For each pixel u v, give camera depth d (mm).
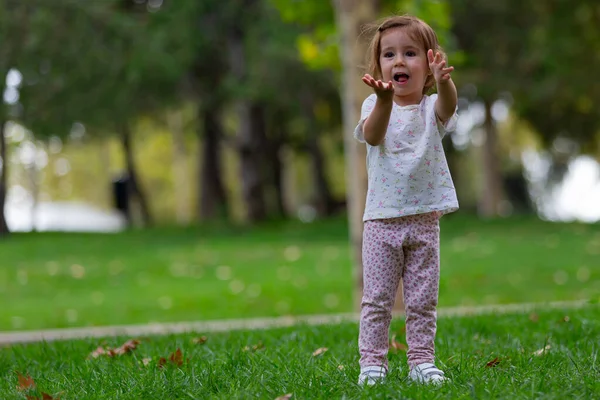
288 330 7047
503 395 3871
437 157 4367
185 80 26047
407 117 4406
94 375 4938
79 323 10945
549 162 41438
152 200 53875
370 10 9164
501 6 24375
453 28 25047
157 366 5113
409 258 4418
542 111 28562
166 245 20594
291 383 4312
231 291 13648
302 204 49062
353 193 9383
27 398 4305
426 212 4340
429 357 4398
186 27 23422
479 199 40188
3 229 23656
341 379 4426
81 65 22531
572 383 4102
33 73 22500
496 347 5668
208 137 30219
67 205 41188
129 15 23875
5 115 22750
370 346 4418
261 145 28203
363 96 9133
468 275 14398
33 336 7559
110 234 23797
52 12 21984
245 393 4066
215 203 30422
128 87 23391
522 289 12906
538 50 24453
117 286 14906
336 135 32156
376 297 4395
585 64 24938
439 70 4188
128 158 34156
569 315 7262
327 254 17828
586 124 28953
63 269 16859
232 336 6633
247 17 24312
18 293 14477
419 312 4395
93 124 24438
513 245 18297
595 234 20078
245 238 21984
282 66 23062
